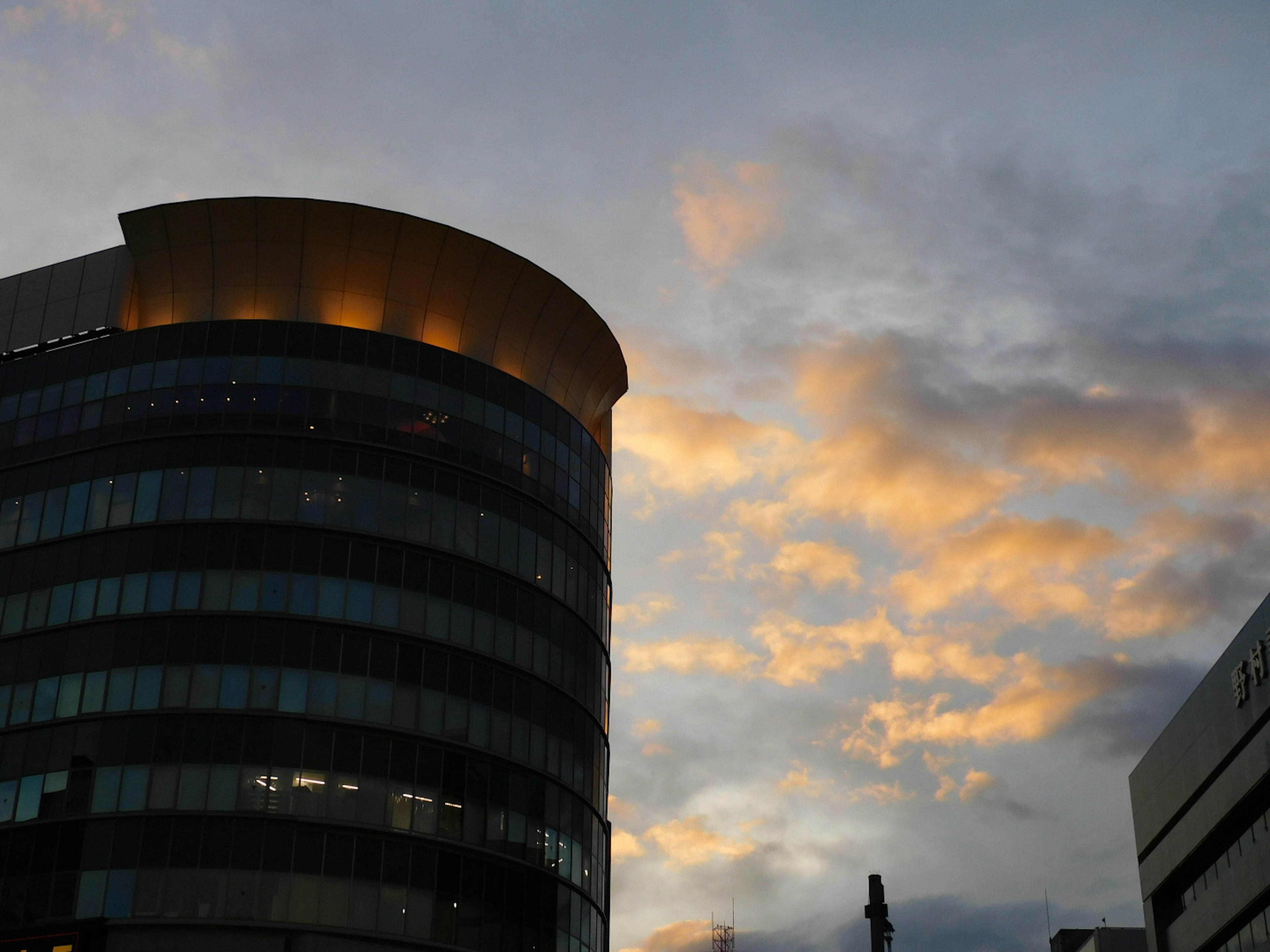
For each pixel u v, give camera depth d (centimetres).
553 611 8762
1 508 8306
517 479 8806
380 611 7969
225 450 8112
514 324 9250
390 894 7388
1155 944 9162
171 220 8762
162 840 7162
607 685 9275
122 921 6975
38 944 6969
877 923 4134
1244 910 7612
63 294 8819
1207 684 8088
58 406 8469
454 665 8100
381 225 8856
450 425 8600
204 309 8706
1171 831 8881
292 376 8325
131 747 7388
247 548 7881
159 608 7719
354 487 8181
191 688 7519
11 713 7669
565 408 9475
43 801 7362
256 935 7044
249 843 7219
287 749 7475
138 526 7944
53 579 7975
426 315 8956
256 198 8744
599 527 9456
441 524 8350
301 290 8750
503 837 7931
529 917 7900
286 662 7662
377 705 7762
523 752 8231
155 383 8319
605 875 8850
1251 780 7431
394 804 7594
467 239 9019
